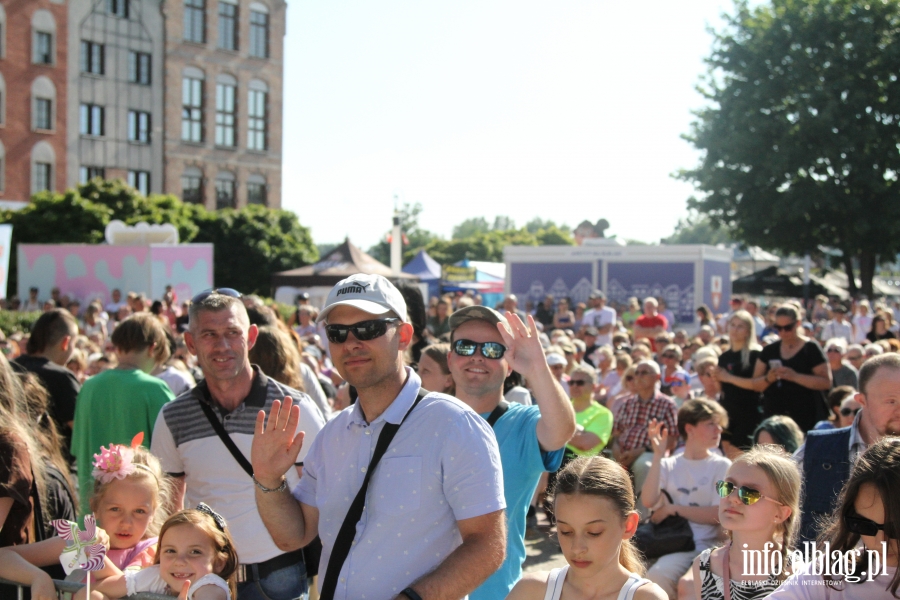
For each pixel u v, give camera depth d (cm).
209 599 304
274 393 373
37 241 3084
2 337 955
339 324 250
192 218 3544
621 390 882
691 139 3603
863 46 3231
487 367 350
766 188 3394
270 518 264
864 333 1738
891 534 229
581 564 271
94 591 308
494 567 239
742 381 708
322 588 250
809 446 382
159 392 450
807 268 3378
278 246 3644
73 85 3888
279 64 4603
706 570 332
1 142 3672
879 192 3253
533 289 2059
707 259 1978
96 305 1497
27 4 3725
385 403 256
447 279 3033
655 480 530
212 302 365
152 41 4138
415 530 244
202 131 4331
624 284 1994
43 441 369
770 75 3391
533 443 329
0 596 311
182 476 376
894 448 238
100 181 3306
